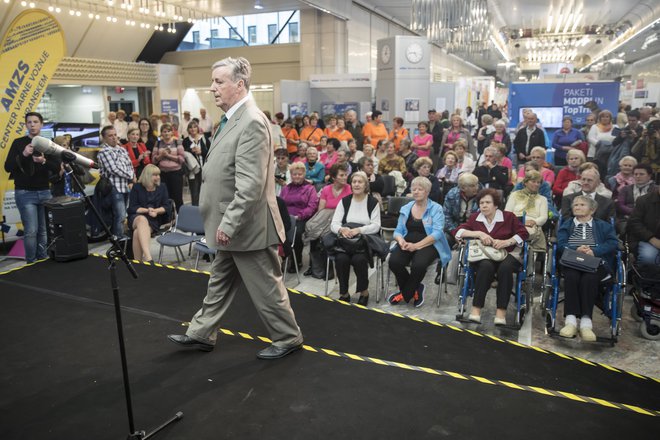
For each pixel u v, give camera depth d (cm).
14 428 252
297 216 579
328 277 557
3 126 591
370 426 255
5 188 625
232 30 1850
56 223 523
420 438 246
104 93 1688
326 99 1477
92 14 1297
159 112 1855
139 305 413
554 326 426
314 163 738
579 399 285
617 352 404
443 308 491
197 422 257
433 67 2908
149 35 1755
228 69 275
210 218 292
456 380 303
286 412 266
